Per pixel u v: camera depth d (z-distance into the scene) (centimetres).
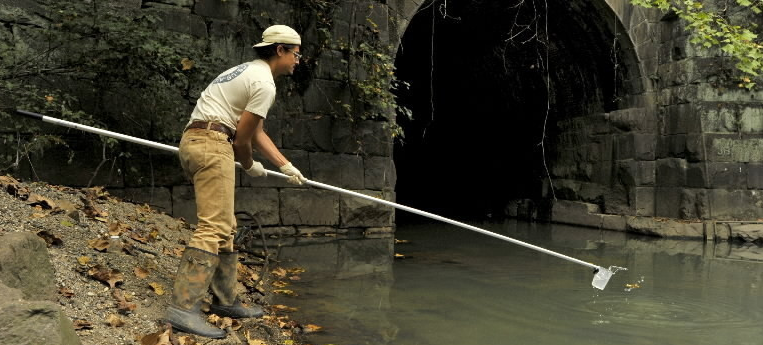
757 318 453
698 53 1051
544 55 1280
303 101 829
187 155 325
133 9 696
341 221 857
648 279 602
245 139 329
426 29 1381
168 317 316
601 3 1080
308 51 829
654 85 1127
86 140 659
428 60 1570
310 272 583
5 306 211
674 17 1090
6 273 263
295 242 768
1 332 205
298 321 410
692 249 855
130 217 539
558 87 1304
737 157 1034
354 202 863
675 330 418
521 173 1440
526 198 1409
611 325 429
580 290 542
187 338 304
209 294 404
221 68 755
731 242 963
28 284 275
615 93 1172
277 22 803
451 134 1730
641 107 1122
